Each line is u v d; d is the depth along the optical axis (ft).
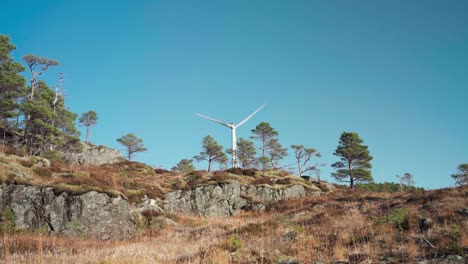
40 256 43.93
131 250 50.21
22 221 74.59
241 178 148.66
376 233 49.75
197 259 40.01
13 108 141.28
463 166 201.16
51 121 155.94
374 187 209.56
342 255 39.63
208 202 128.88
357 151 198.90
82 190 84.43
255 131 226.58
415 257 36.52
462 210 58.70
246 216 124.06
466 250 37.32
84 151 185.37
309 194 151.23
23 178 82.53
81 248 57.21
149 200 107.86
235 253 42.27
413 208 71.92
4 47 136.98
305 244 46.78
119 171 160.45
